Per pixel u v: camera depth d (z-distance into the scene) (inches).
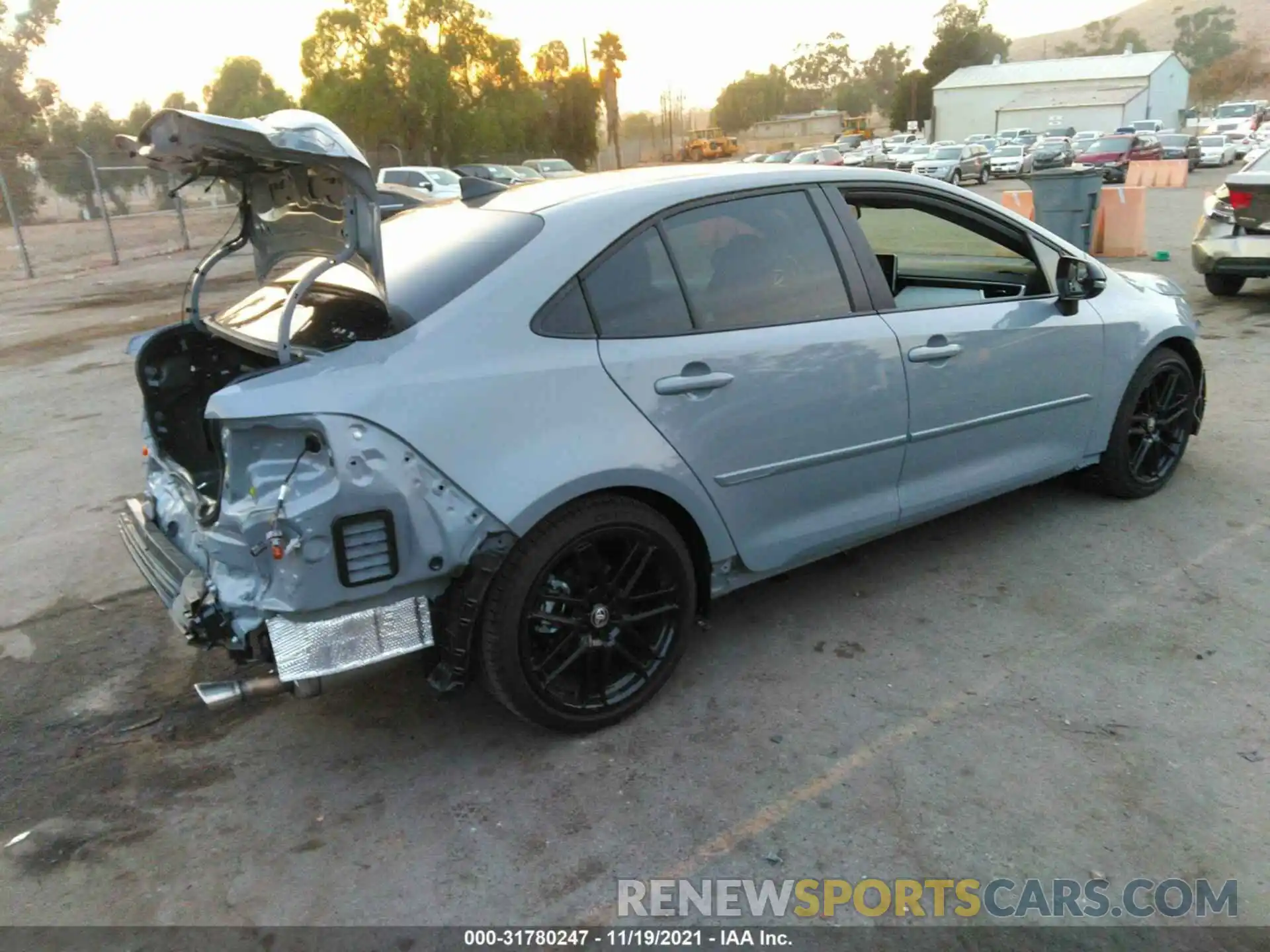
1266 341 302.4
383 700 135.3
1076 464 175.2
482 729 127.3
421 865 103.4
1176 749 115.3
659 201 126.6
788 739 121.3
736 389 126.3
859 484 143.9
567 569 117.6
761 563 135.9
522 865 102.7
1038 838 102.6
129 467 243.1
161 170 117.6
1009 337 156.4
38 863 106.4
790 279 135.8
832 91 5118.1
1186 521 177.0
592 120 2276.1
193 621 104.0
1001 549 170.4
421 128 1786.4
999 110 2827.3
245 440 101.7
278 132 98.2
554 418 111.9
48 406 311.4
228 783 118.9
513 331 111.9
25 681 144.7
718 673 137.1
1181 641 138.3
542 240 117.8
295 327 115.6
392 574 103.7
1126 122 2655.0
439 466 104.7
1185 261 474.6
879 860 100.9
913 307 149.2
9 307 563.5
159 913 98.6
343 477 99.3
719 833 105.9
